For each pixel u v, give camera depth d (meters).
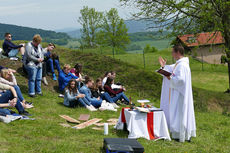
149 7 14.80
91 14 51.56
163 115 6.46
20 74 11.49
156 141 6.17
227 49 14.93
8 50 12.93
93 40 52.62
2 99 7.00
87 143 5.52
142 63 39.78
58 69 12.35
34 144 5.07
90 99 9.52
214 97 15.59
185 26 15.05
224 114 13.02
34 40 9.26
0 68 8.18
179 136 6.50
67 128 6.54
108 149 4.60
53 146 5.06
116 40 50.22
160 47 108.12
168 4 14.09
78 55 19.27
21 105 7.24
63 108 8.81
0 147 4.67
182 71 6.32
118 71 17.34
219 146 6.69
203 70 33.38
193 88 17.06
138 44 146.12
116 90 10.77
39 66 9.56
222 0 13.88
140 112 6.34
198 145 6.43
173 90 6.55
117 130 6.83
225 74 30.58
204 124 9.39
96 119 7.73
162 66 6.74
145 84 16.06
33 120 6.75
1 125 6.01
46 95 10.15
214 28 14.12
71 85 9.18
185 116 6.38
